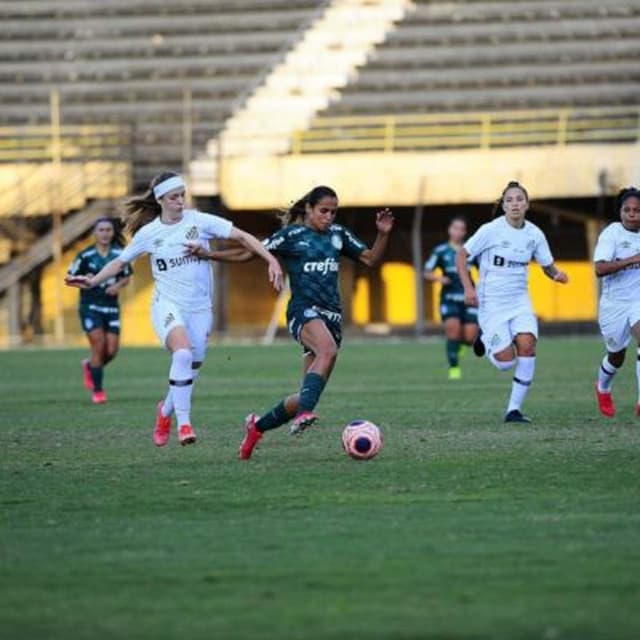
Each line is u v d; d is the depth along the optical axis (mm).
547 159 132000
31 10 159125
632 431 47094
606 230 49875
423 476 36781
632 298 50094
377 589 23812
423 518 30500
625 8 152500
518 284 50594
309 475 37281
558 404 58844
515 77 148500
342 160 133875
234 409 59656
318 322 40219
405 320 138000
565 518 30172
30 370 92000
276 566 25703
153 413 58844
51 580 24859
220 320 137750
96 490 35312
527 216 137250
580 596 23109
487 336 50844
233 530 29438
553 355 98688
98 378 65625
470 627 21203
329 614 22141
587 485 34875
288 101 148375
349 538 28297
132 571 25484
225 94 149875
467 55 150250
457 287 78688
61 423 54219
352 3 154000
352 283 138375
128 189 138750
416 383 74562
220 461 40656
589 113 134750
